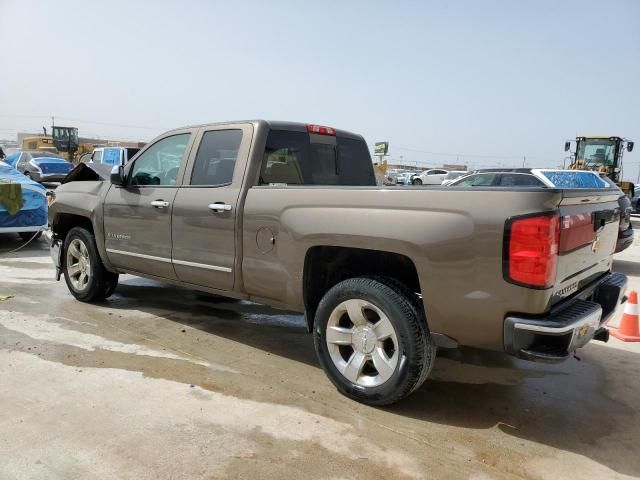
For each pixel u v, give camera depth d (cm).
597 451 317
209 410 347
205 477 274
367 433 326
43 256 911
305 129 484
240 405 357
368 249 350
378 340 353
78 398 356
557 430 341
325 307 377
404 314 336
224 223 432
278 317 571
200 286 473
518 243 293
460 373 436
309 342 494
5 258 884
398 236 331
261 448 304
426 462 297
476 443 320
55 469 275
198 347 468
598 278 395
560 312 311
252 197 416
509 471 292
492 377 428
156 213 491
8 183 935
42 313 553
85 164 616
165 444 303
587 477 289
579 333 310
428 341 339
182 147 492
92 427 319
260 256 411
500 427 342
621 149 2284
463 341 326
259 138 438
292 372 420
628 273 947
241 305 614
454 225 313
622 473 294
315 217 372
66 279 616
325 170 504
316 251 386
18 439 302
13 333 483
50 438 304
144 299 626
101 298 601
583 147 2327
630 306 535
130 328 513
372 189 350
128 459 287
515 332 299
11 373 393
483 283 306
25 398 354
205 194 451
